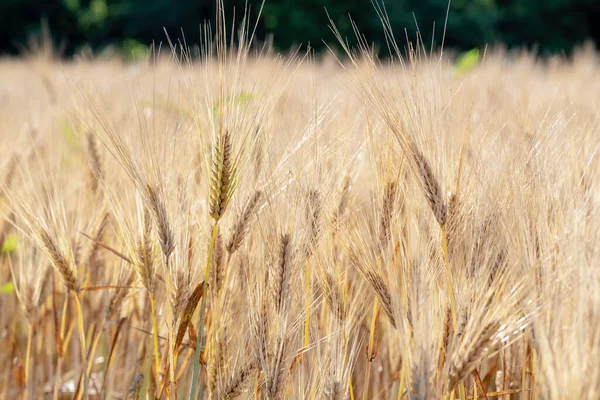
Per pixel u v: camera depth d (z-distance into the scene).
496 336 1.89
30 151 3.99
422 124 2.12
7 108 6.61
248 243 2.42
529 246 2.02
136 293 2.77
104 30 38.75
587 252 1.89
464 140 2.17
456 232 2.15
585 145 2.41
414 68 2.17
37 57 9.32
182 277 2.27
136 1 36.38
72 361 3.89
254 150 2.34
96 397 3.50
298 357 2.30
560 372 1.66
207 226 2.38
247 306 2.35
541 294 1.89
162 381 2.41
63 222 2.63
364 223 2.35
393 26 30.86
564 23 34.53
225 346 2.32
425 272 1.99
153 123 2.29
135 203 2.39
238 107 2.14
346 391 2.18
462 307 2.04
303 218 2.25
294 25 32.41
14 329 3.86
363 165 2.86
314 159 2.38
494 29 33.19
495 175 2.25
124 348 3.47
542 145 2.31
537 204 2.13
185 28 35.19
